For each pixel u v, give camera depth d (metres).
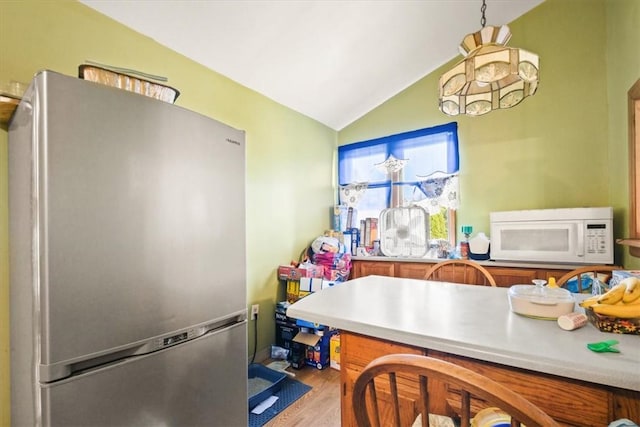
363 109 3.38
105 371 0.98
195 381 1.26
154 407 1.11
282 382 2.15
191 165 1.27
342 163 3.58
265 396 1.96
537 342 0.78
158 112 1.15
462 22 2.41
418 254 2.91
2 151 1.31
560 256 2.09
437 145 2.94
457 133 2.86
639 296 0.82
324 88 2.83
